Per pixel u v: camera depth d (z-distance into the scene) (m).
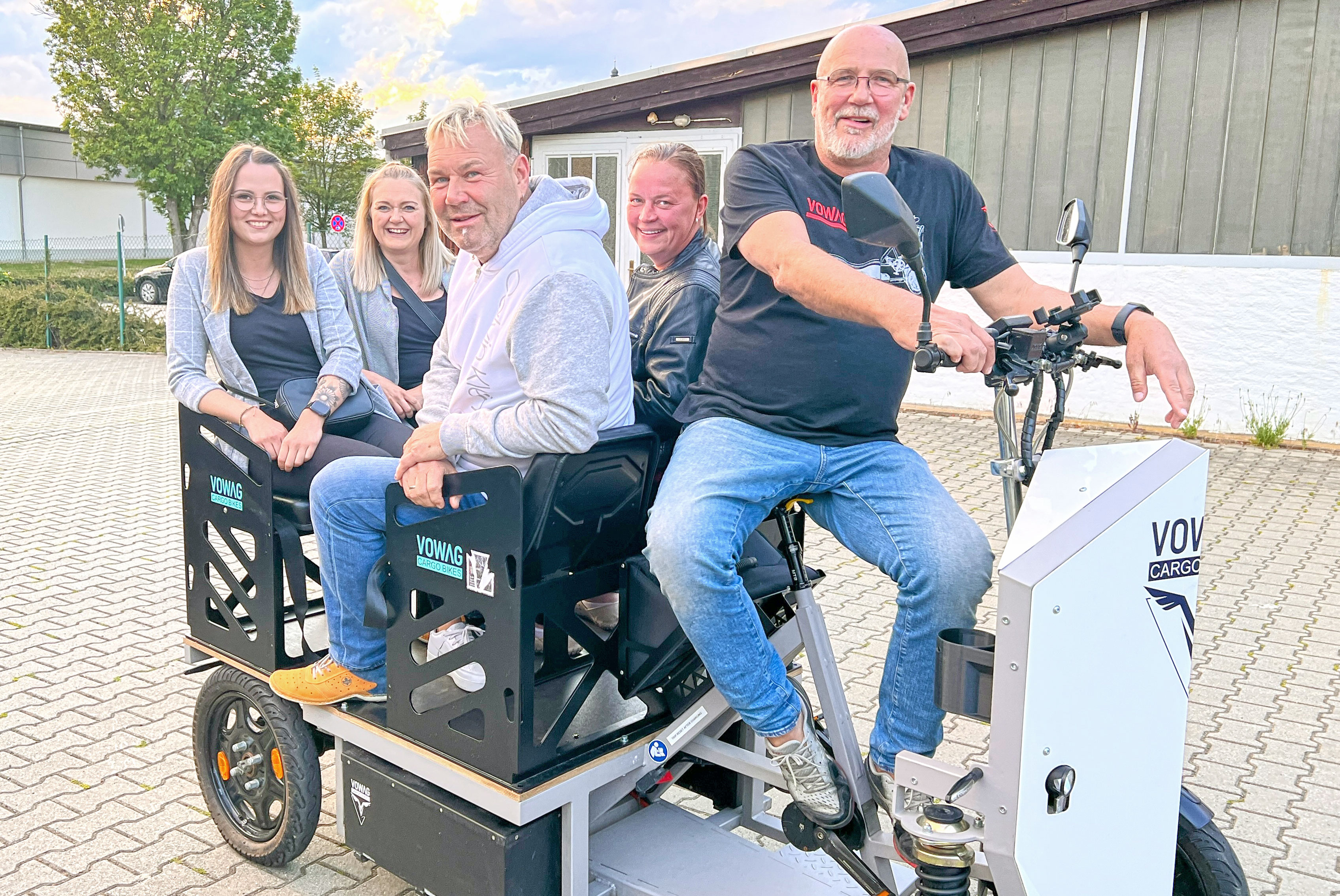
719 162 10.30
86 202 46.09
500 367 2.28
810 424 2.19
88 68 34.34
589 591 2.26
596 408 2.14
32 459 8.41
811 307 1.95
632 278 2.93
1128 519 1.70
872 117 2.18
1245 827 3.06
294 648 2.96
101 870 2.86
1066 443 7.91
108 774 3.37
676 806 2.71
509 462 2.21
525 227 2.24
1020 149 8.85
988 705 1.70
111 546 5.91
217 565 2.87
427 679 2.30
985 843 1.67
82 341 17.39
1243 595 4.95
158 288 20.70
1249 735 3.61
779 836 2.74
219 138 33.28
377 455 3.00
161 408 11.10
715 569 2.04
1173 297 8.40
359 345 3.61
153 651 4.38
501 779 2.16
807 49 9.43
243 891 2.77
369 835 2.49
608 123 10.93
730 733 2.78
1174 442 1.85
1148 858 1.91
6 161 43.22
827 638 2.21
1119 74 8.37
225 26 34.06
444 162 2.21
